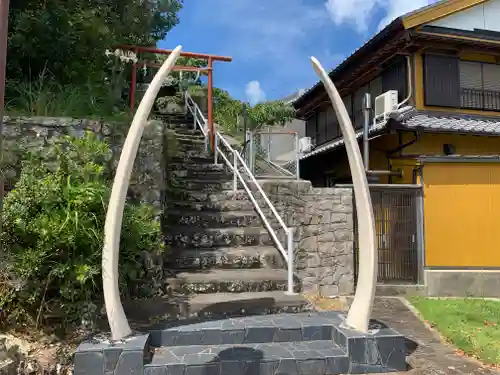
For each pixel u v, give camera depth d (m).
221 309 4.63
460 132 9.28
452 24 10.64
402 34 9.84
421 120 9.60
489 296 6.84
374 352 3.84
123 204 3.80
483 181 6.99
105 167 4.69
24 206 3.72
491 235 6.95
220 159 9.35
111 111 6.04
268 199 6.18
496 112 10.91
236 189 7.38
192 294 5.03
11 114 4.84
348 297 6.04
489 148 10.40
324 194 6.38
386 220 6.93
